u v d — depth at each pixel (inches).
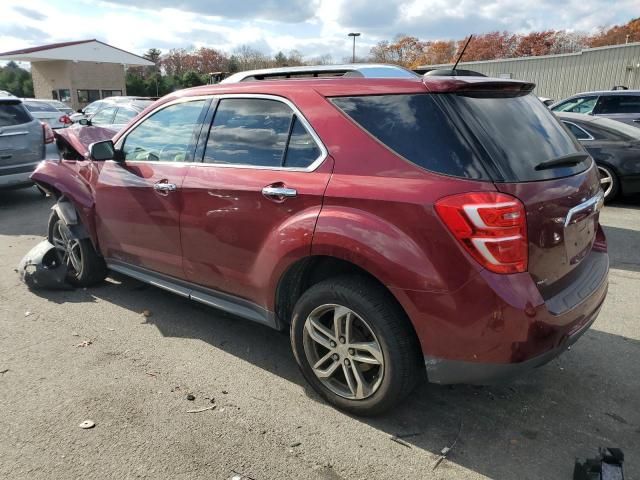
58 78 1594.5
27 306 177.3
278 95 125.3
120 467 99.9
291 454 103.9
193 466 100.3
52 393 124.4
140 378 131.7
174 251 149.5
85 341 151.9
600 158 323.3
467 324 95.6
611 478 86.7
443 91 103.0
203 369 136.6
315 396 124.3
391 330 104.6
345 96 114.5
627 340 152.1
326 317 120.1
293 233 114.4
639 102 372.8
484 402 122.0
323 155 114.1
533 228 95.0
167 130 153.6
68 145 252.8
